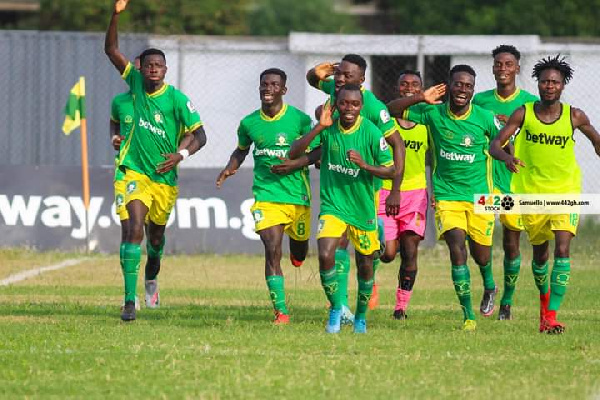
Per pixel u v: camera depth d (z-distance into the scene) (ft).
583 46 256.73
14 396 89.40
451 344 115.24
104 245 226.99
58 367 100.83
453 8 382.42
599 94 257.14
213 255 224.94
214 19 385.91
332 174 121.39
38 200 227.81
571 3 368.68
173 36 262.47
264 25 409.08
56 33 266.57
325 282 122.42
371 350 111.14
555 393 90.94
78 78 267.39
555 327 125.49
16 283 179.73
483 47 258.37
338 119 120.98
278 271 134.51
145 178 137.39
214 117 264.93
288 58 264.72
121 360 104.12
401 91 146.51
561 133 126.93
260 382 94.32
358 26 448.24
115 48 138.62
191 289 175.83
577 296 167.02
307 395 89.66
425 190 145.69
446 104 132.67
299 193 135.74
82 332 121.29
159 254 148.77
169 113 136.67
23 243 226.58
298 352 109.50
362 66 128.16
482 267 142.51
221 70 264.11
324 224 121.70
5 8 439.22
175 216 227.20
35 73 267.18
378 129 120.57
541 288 131.64
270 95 133.49
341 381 95.14
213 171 229.45
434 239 232.12
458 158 131.75
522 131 127.95
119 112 142.10
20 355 106.52
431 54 260.21
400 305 143.02
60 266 204.95
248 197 228.43
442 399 88.53
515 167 123.44
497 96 151.53
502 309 144.36
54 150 268.21
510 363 104.32
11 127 268.00
